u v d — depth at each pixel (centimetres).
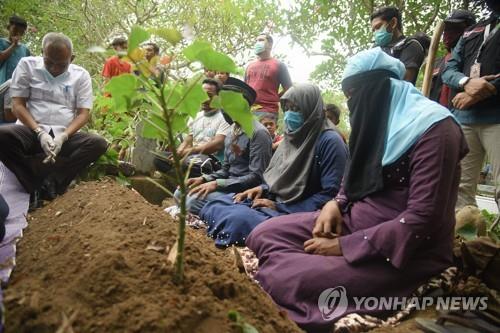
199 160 441
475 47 324
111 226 216
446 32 388
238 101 144
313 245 232
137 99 147
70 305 145
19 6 946
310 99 315
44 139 352
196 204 372
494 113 305
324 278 213
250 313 156
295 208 309
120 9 893
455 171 215
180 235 148
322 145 310
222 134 429
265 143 374
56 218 285
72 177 391
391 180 232
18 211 323
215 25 848
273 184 329
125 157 518
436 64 409
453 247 230
